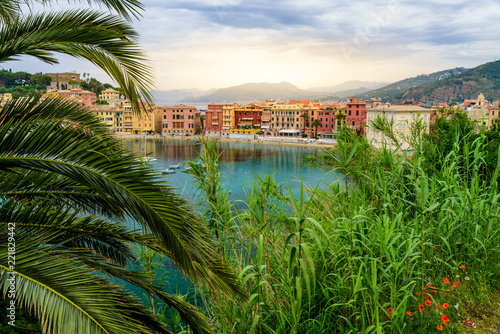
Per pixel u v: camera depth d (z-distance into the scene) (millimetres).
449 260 4008
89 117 3131
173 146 76250
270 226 3820
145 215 2238
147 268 3854
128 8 3102
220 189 4113
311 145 81312
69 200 2900
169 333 2574
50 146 2137
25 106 2693
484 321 3293
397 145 5109
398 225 3854
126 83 2816
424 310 3336
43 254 2029
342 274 3449
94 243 3299
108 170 2186
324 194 4492
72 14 2893
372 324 2836
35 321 2373
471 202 3988
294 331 2812
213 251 2609
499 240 4285
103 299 1975
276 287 3420
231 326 3174
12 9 3723
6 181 2701
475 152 4746
